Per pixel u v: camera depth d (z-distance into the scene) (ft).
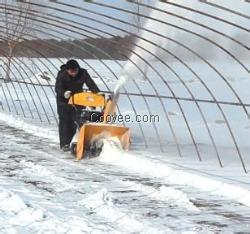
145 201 46.16
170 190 49.34
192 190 51.16
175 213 42.55
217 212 43.27
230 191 49.67
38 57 142.41
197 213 42.80
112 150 67.31
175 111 132.87
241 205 45.75
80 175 56.70
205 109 136.26
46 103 153.79
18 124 105.29
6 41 132.16
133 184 52.60
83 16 78.59
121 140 69.92
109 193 48.60
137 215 41.39
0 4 88.53
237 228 38.81
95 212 41.78
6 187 49.57
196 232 37.45
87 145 68.18
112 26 78.43
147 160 63.41
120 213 41.45
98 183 52.80
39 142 82.07
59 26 91.66
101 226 37.70
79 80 73.20
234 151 76.02
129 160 64.34
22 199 44.70
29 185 51.13
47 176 55.77
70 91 71.10
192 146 80.28
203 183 52.90
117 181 54.08
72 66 71.56
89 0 66.23
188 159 67.31
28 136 88.89
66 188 50.08
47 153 71.51
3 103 149.79
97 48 98.17
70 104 70.90
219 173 57.82
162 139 87.81
